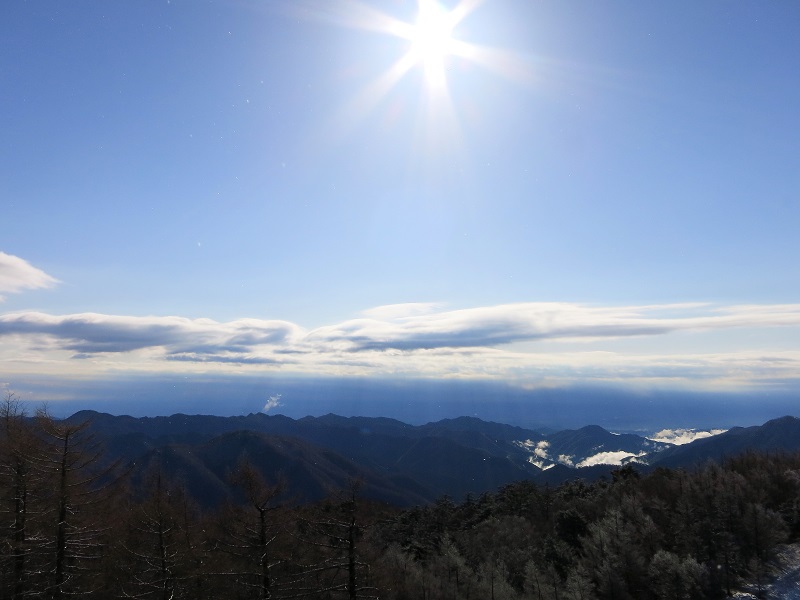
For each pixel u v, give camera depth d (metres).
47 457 31.19
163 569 34.66
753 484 70.12
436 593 49.69
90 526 35.09
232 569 36.38
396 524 77.12
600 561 52.50
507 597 51.31
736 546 53.72
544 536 69.94
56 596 31.75
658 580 50.34
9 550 32.25
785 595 46.06
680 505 61.28
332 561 33.41
